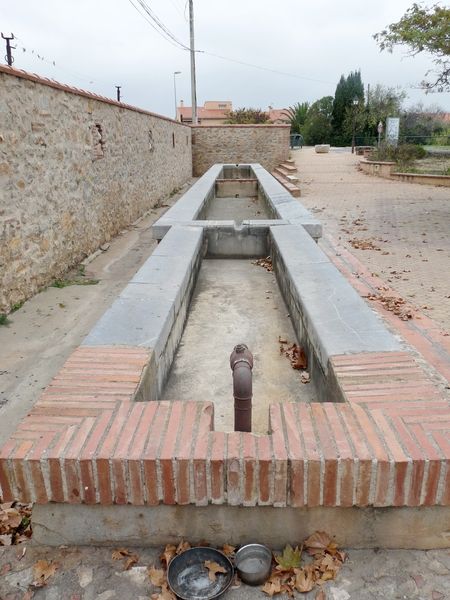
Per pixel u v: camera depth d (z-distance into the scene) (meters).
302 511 1.92
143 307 3.36
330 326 3.02
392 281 6.32
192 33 27.95
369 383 2.29
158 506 1.93
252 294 5.24
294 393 3.27
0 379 4.09
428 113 33.59
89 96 8.58
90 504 1.92
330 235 9.23
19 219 5.95
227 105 73.62
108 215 9.95
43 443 1.90
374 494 1.81
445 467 1.77
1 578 1.90
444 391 3.51
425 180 17.41
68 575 1.90
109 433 1.95
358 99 33.09
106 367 2.48
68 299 6.24
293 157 26.97
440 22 9.80
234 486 1.84
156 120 15.13
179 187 20.28
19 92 5.97
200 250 5.96
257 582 1.84
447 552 1.95
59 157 7.27
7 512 2.47
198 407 2.13
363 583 1.83
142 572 1.90
